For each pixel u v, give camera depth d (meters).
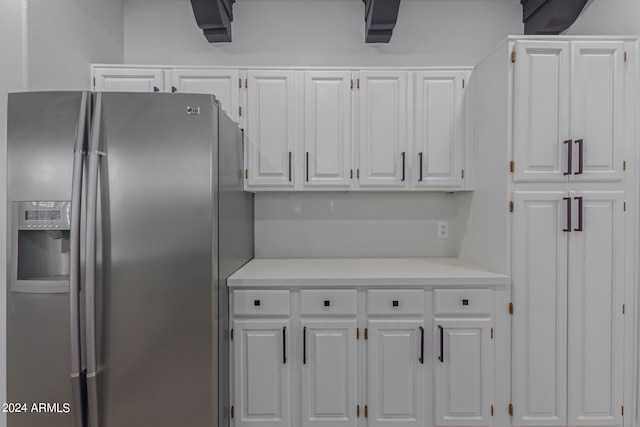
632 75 1.70
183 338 1.34
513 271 1.70
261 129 2.00
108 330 1.30
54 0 1.66
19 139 1.27
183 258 1.33
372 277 1.71
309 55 2.32
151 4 2.31
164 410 1.34
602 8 2.20
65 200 1.27
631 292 1.70
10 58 1.50
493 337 1.71
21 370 1.28
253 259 2.30
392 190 2.04
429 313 1.71
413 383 1.71
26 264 1.31
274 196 2.35
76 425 1.25
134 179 1.31
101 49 2.05
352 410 1.70
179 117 1.33
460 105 2.02
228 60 2.32
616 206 1.69
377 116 2.02
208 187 1.34
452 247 2.35
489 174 1.86
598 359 1.69
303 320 1.70
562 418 1.69
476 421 1.70
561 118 1.69
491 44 2.33
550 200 1.69
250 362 1.68
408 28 2.33
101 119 1.29
